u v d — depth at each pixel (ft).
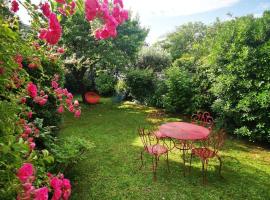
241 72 19.99
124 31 35.40
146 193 12.26
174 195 12.13
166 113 30.09
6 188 4.05
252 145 19.39
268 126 18.60
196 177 13.98
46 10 4.63
